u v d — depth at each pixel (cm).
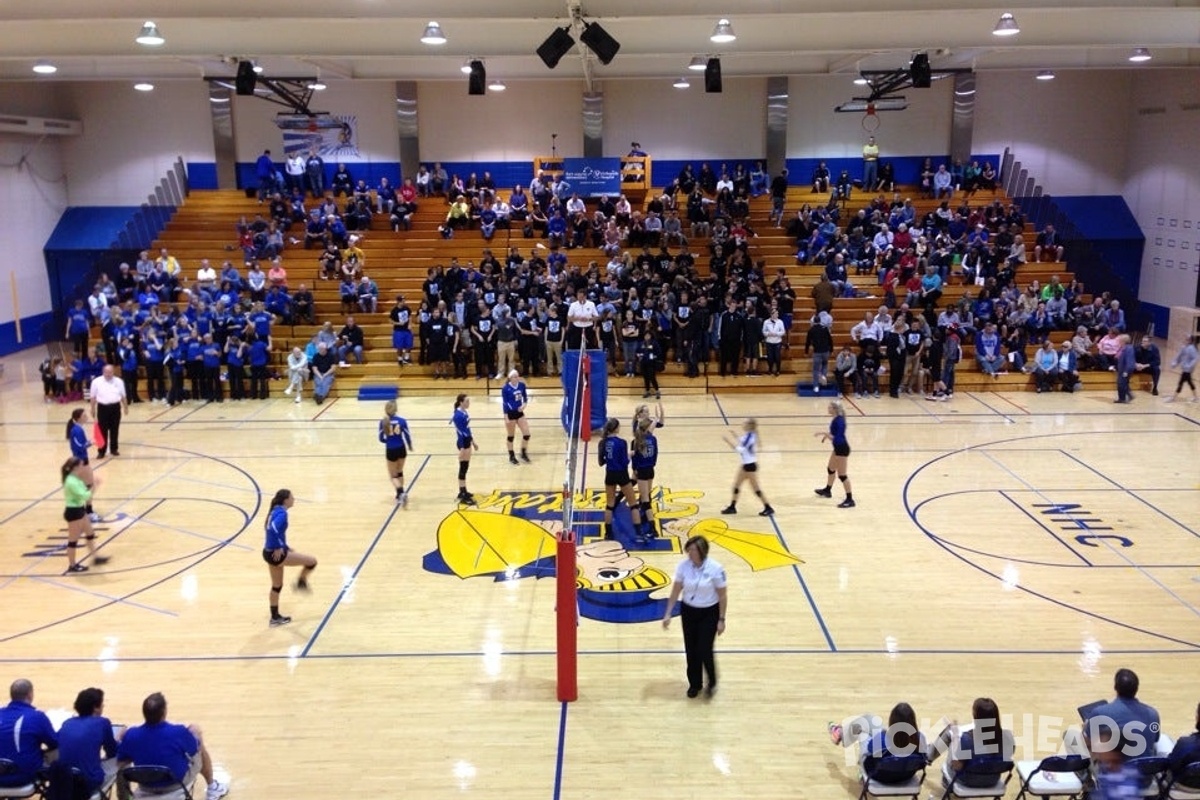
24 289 3269
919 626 1229
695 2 1641
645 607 1287
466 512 1659
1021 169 3359
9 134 3166
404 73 2805
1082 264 3128
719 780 911
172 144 3419
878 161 3406
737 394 2572
